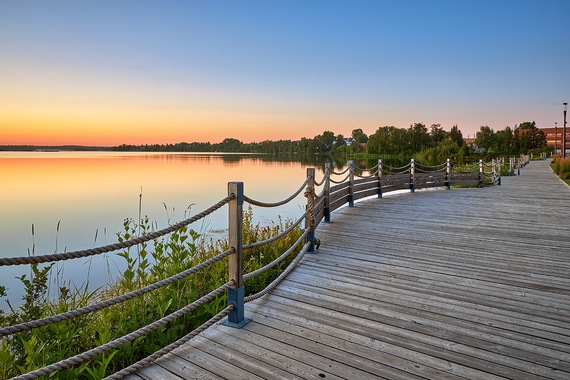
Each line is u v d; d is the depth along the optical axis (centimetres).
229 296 312
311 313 334
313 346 276
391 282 413
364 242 590
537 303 356
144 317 338
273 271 476
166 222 1302
